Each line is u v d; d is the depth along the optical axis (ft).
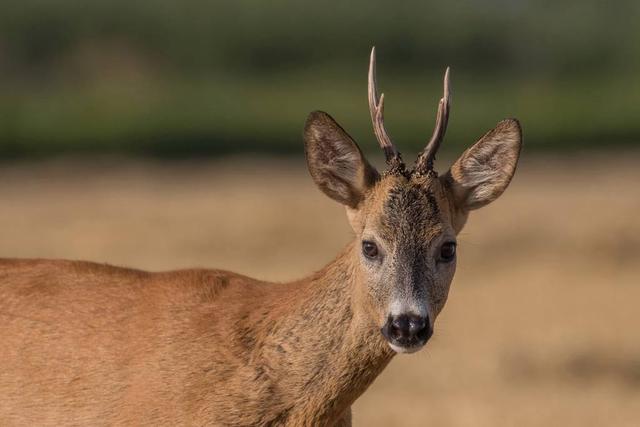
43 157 164.25
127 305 38.63
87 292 39.17
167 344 37.55
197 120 197.36
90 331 38.27
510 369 65.16
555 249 93.86
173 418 36.99
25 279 39.88
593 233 96.68
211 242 94.79
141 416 37.14
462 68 281.33
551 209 106.42
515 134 38.04
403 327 35.01
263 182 135.74
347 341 36.78
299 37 274.98
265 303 37.96
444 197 37.14
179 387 37.04
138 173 147.95
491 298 81.35
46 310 38.93
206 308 38.19
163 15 266.98
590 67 286.05
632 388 62.85
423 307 35.19
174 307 38.29
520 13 295.28
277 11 276.62
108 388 37.58
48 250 91.66
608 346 69.67
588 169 152.46
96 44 256.52
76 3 260.21
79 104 214.28
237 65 268.21
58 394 37.96
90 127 187.11
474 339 71.26
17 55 247.50
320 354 36.94
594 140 190.70
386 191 36.68
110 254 90.27
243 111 214.69
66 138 178.40
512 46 286.05
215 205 110.93
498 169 38.32
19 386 38.34
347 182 37.55
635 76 273.75
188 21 269.03
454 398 60.49
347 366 36.86
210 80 253.85
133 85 240.32
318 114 37.35
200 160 166.09
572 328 73.67
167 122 192.65
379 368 37.11
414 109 228.22
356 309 36.65
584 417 58.13
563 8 298.97
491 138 38.01
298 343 37.04
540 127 203.00
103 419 37.52
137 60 256.52
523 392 61.72
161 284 39.17
